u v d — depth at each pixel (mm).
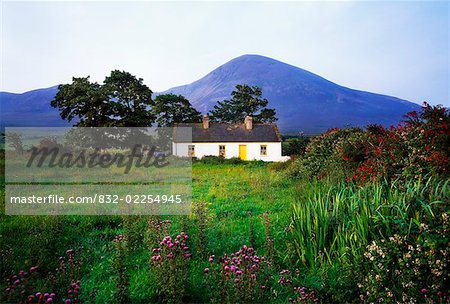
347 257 5105
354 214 6023
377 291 4363
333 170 11914
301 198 8898
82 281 5512
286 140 47812
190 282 5219
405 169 7613
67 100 37938
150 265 5703
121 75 41938
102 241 7570
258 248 6812
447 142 7152
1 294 4238
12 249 6418
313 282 5156
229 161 34375
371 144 10164
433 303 3998
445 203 5051
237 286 4391
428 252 4371
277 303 4699
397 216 5273
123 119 39469
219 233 7875
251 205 10891
